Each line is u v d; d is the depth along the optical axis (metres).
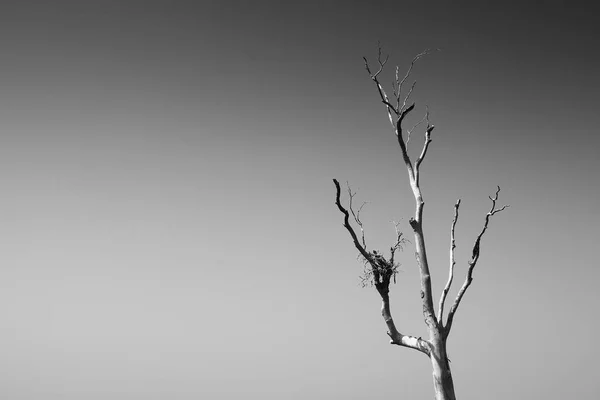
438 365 8.98
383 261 9.31
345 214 9.30
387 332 9.41
